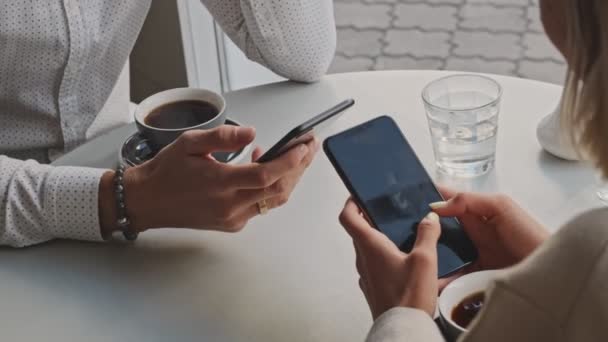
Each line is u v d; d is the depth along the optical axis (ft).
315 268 2.97
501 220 2.80
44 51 4.09
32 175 3.30
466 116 3.22
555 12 1.88
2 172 3.30
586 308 1.81
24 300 2.97
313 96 3.91
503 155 3.41
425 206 2.89
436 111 3.27
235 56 6.50
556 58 7.97
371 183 2.88
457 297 2.52
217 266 3.03
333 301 2.83
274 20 4.00
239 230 3.15
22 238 3.23
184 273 3.01
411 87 3.89
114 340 2.76
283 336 2.72
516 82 3.84
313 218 3.20
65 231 3.23
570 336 1.85
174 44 6.12
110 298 2.94
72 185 3.24
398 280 2.55
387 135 2.98
